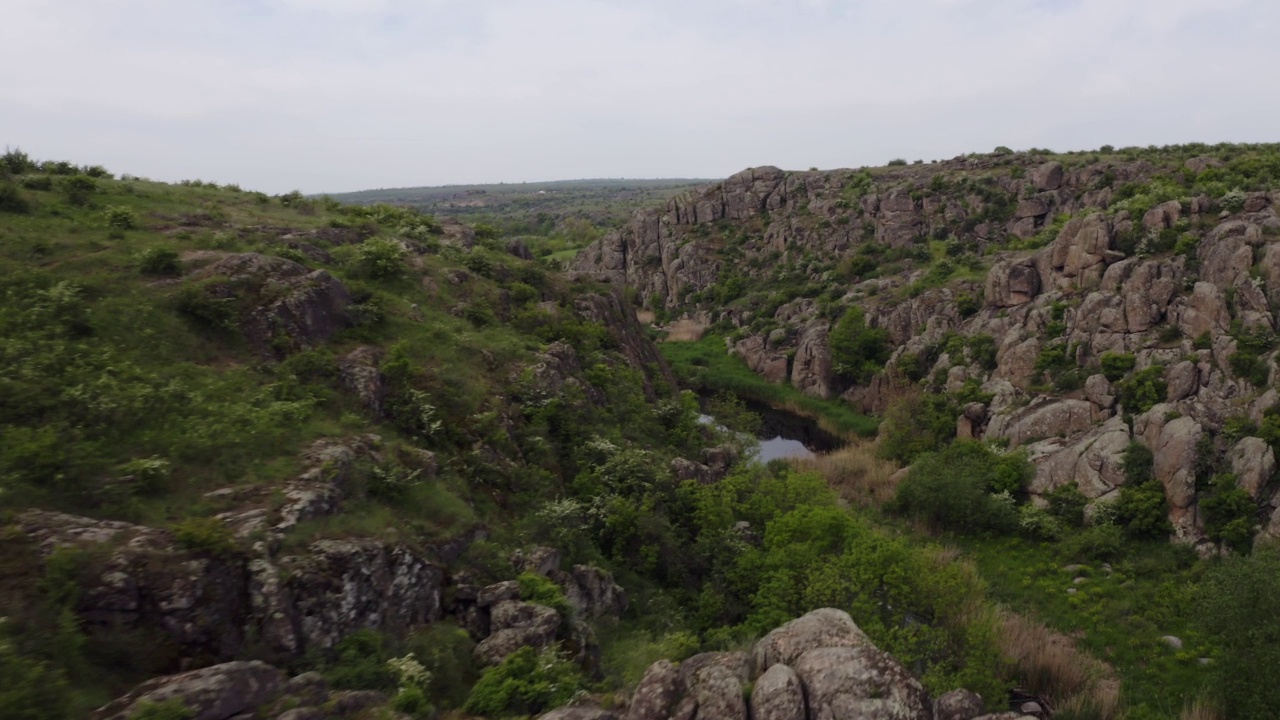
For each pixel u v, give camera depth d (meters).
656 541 28.75
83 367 22.16
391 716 14.22
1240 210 48.91
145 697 12.25
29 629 13.06
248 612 15.88
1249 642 24.62
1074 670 27.00
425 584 19.70
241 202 47.75
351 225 46.03
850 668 15.02
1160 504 37.22
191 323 26.86
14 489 16.09
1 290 24.72
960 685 22.67
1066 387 47.06
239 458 20.61
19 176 38.16
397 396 28.95
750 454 47.44
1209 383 40.69
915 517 41.09
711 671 15.65
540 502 27.81
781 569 27.08
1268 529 33.59
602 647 22.17
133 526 16.33
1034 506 40.53
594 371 41.44
